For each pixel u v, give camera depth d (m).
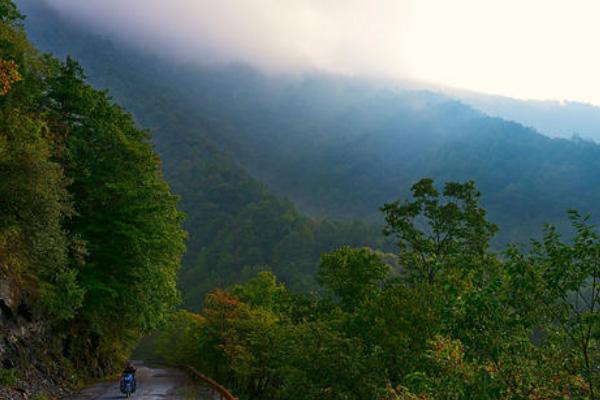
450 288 8.61
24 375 20.27
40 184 18.69
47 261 22.39
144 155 31.59
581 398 7.20
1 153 17.78
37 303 23.72
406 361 19.84
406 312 21.22
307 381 20.33
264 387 37.84
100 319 32.69
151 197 31.16
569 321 7.41
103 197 28.75
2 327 20.48
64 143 29.19
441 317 8.48
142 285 31.39
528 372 7.80
